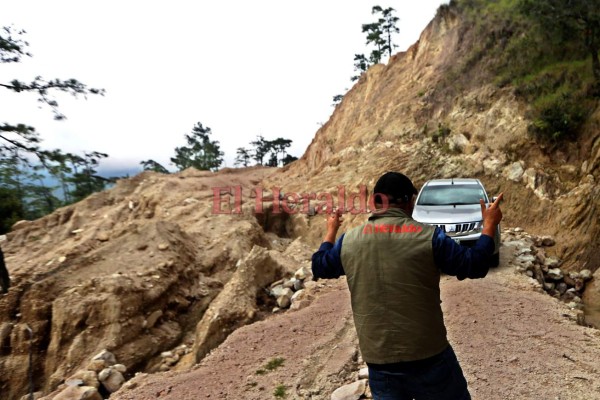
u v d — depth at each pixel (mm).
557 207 14578
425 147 21766
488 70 21922
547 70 18609
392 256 2152
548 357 4945
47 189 55125
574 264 12398
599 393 4117
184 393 4820
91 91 15555
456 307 6871
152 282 9883
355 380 4883
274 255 11719
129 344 8602
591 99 16172
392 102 28906
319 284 9195
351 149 27844
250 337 6438
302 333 6402
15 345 8797
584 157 15336
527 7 18172
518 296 7297
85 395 5383
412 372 2129
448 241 2104
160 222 12812
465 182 11266
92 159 37406
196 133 94188
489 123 19094
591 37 16500
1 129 14055
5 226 28797
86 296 8984
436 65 26859
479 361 4930
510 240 12781
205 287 11609
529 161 16734
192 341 9289
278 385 4871
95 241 11938
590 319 8828
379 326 2150
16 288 9547
